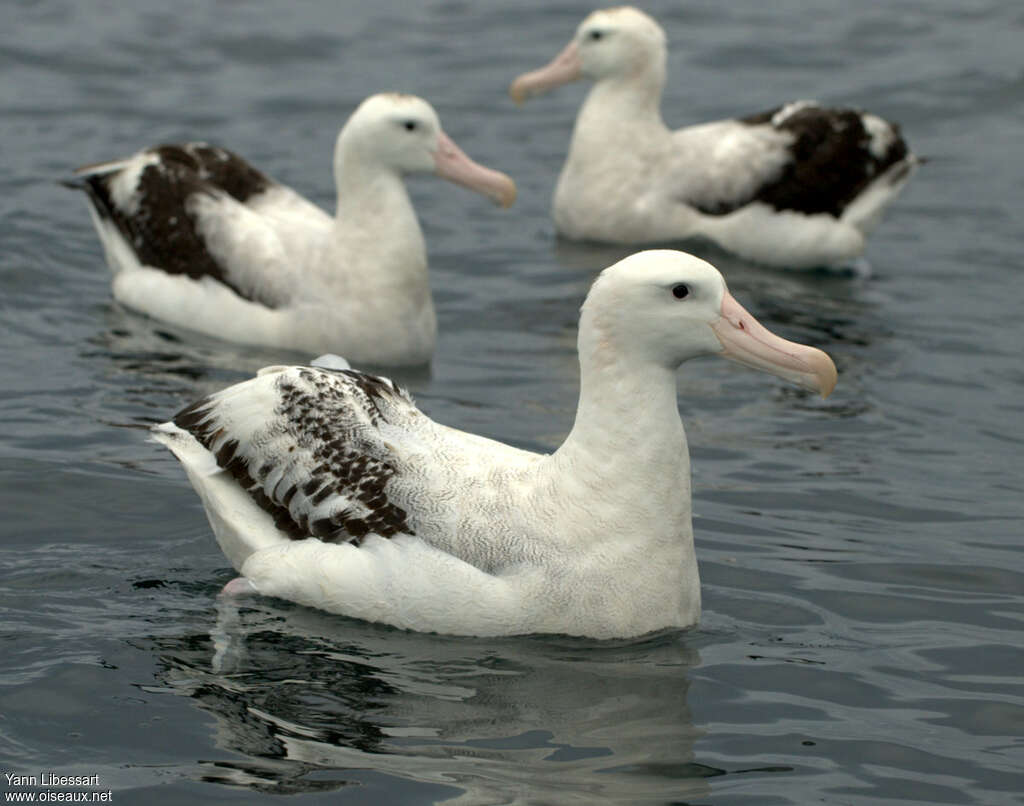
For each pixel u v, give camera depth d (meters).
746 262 21.02
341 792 8.98
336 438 11.18
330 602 11.03
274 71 26.31
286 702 9.99
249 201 18.39
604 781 9.17
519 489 10.88
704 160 21.16
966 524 13.09
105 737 9.55
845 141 21.25
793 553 12.48
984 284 19.61
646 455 10.70
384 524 10.91
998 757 9.59
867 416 15.48
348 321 16.61
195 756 9.36
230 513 11.40
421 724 9.77
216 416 11.65
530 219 21.80
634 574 10.72
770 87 26.23
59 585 11.48
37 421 14.41
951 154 24.08
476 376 16.33
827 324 18.12
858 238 20.56
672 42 28.20
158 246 17.77
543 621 10.72
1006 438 15.02
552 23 28.91
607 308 10.65
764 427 15.18
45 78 25.38
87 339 16.81
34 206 20.56
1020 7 29.91
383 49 27.45
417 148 16.66
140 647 10.62
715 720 9.94
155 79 25.66
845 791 9.16
